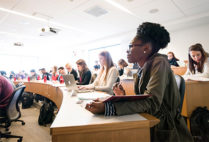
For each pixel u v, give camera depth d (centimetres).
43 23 439
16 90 165
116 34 585
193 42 462
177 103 68
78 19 411
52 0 298
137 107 58
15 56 1049
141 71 76
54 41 714
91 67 870
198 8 347
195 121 134
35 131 215
